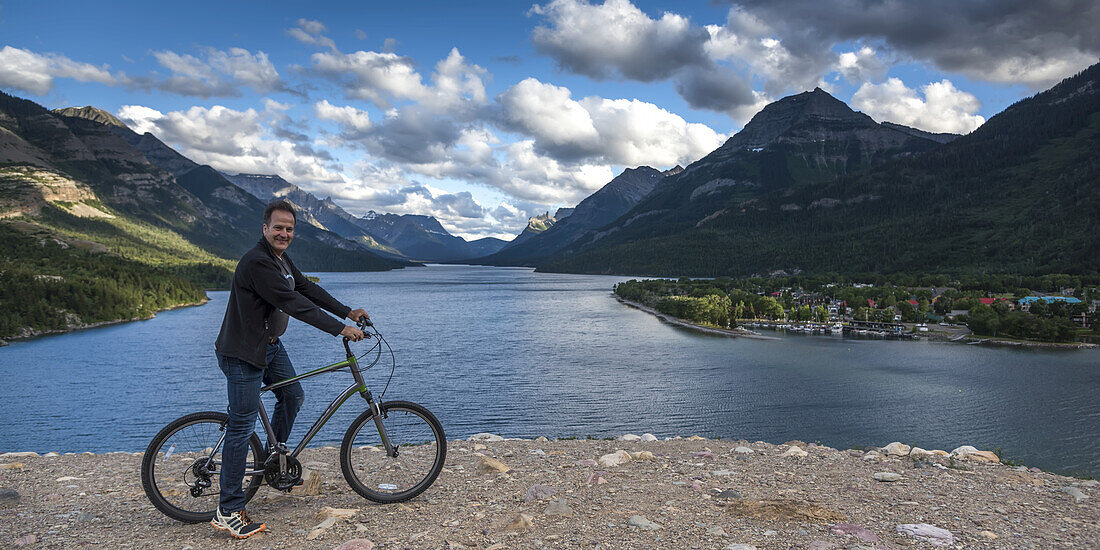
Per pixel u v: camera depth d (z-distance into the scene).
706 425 67.56
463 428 63.91
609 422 67.38
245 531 4.83
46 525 5.21
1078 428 68.81
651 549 4.44
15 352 107.56
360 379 5.66
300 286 5.52
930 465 7.40
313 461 7.76
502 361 100.88
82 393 76.25
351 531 4.89
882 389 86.69
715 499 5.80
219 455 5.48
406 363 98.06
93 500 6.01
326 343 115.62
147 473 5.25
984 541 4.62
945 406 77.88
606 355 108.94
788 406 76.38
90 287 156.62
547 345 119.81
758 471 7.19
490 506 5.58
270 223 5.10
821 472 7.12
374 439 5.84
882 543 4.55
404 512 5.42
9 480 6.94
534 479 6.68
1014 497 5.90
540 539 4.68
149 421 64.38
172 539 4.86
